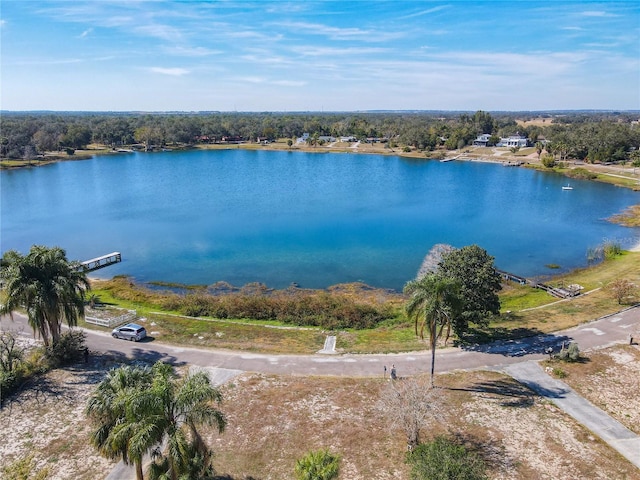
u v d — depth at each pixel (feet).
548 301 198.90
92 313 185.47
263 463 100.01
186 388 78.18
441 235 311.27
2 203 407.85
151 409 73.77
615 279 219.41
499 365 140.97
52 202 412.36
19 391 127.44
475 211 381.40
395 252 276.41
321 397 124.16
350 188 486.38
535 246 287.69
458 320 142.92
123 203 408.67
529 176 554.87
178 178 538.47
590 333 160.76
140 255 274.36
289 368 141.08
